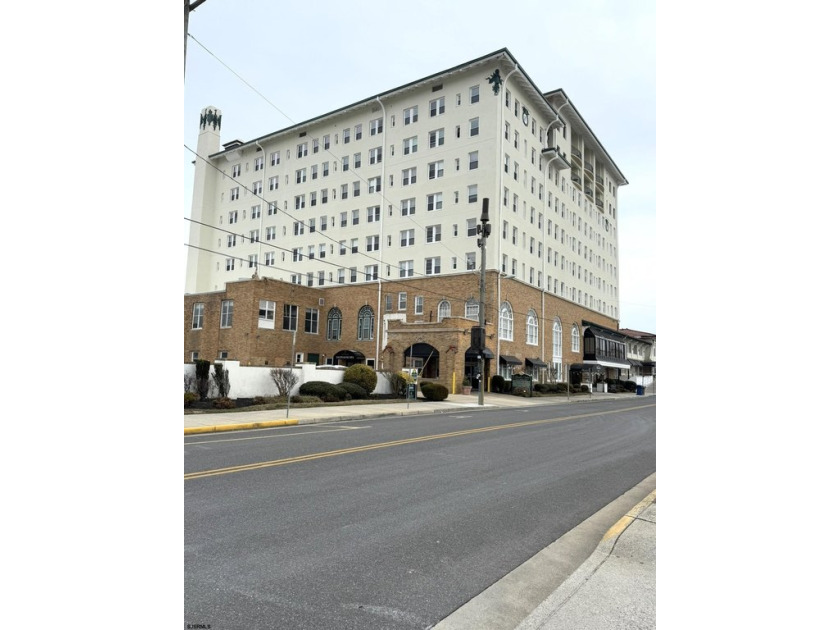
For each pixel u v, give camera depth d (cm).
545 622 314
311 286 4109
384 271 3688
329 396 1995
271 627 312
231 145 4806
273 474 722
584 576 381
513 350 3416
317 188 4166
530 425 1555
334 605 344
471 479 736
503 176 3334
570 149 4447
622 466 888
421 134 3622
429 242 3506
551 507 603
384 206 3741
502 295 3291
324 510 555
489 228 2502
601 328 4878
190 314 3731
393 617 331
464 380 2967
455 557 436
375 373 2338
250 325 3366
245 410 1628
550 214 4044
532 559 439
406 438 1150
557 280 4119
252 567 400
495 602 358
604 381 4678
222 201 4869
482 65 3384
